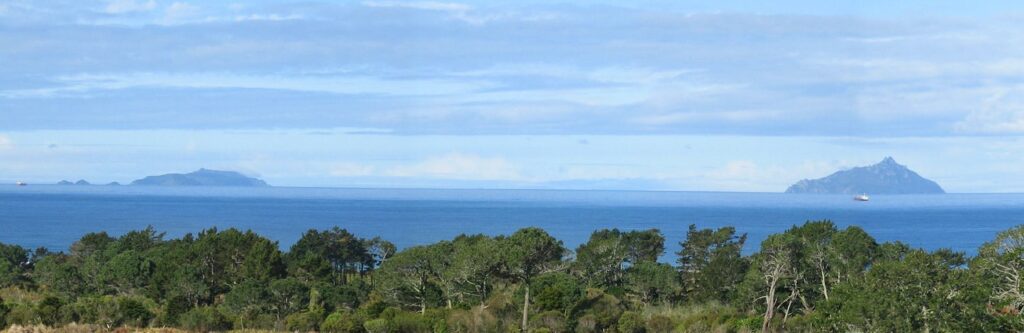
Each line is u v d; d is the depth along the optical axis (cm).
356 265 10725
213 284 8112
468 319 6100
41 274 9025
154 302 7481
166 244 10106
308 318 6512
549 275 7131
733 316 6431
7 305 6538
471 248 6912
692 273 8856
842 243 6381
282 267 8462
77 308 6328
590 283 8244
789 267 6331
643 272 7938
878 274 4141
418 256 7325
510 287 7781
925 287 4022
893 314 3997
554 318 6203
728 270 7462
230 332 6141
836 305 4556
